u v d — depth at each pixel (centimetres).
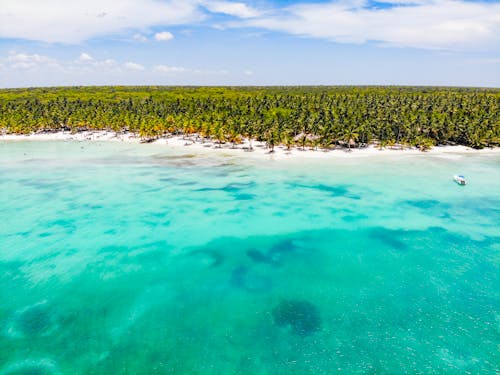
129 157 12250
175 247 5491
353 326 3712
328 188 8562
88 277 4631
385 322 3769
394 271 4775
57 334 3597
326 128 13488
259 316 3884
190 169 10544
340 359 3278
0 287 4388
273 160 11831
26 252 5262
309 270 4825
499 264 4928
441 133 14200
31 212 6869
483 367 3184
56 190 8312
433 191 8288
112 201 7569
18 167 10606
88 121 17250
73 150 13550
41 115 18512
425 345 3444
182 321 3806
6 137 16638
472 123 14550
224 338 3556
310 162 11525
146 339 3538
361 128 13325
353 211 6994
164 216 6738
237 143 14600
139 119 16575
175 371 3148
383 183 8975
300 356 3316
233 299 4188
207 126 14738
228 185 8844
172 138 15900
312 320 3816
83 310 3978
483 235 5869
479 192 8231
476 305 4044
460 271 4762
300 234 5956
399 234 5928
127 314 3916
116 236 5850
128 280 4575
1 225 6228
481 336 3559
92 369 3167
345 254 5259
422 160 11700
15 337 3550
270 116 17000
